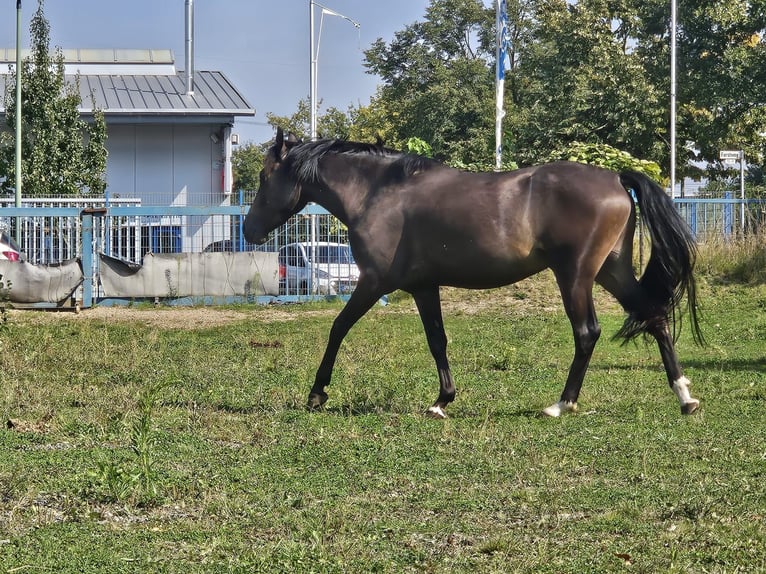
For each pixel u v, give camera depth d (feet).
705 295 73.00
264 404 34.83
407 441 28.58
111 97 129.80
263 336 56.18
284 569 17.93
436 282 33.06
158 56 148.46
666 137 136.67
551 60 144.87
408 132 180.75
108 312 68.69
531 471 25.12
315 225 75.00
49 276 68.80
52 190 109.50
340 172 34.22
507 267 32.01
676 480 24.07
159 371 42.42
